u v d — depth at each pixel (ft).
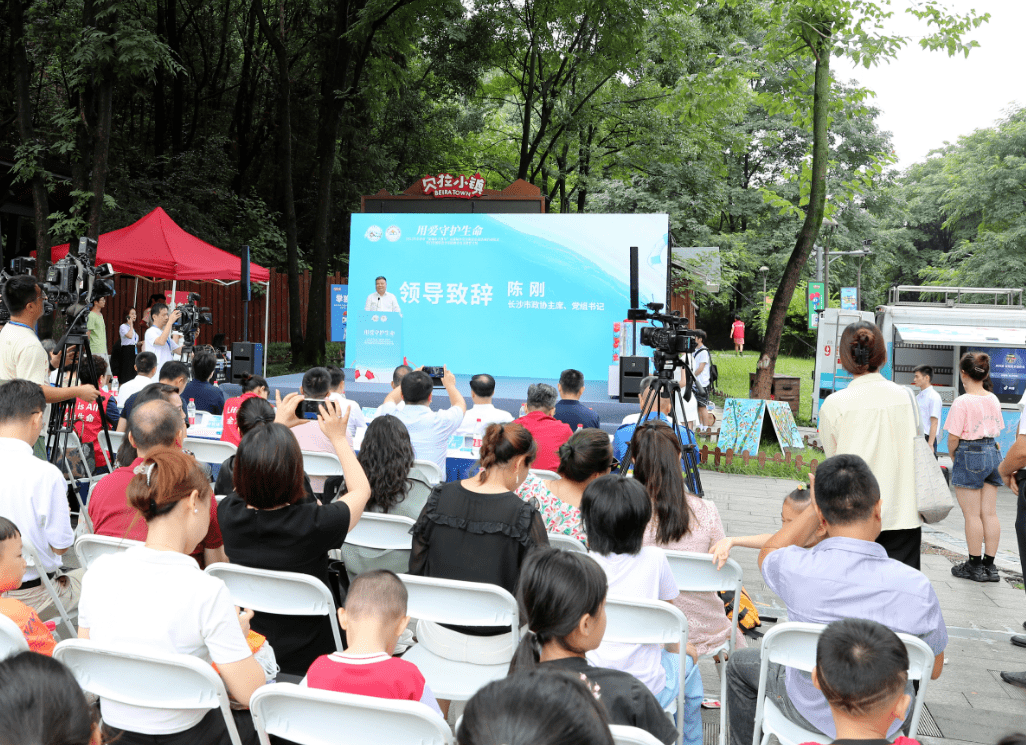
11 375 14.88
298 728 6.79
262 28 56.39
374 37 60.95
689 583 10.36
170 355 33.19
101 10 38.27
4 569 7.97
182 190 63.26
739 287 130.82
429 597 9.41
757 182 122.72
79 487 17.35
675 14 60.85
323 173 55.93
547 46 64.44
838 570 8.44
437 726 6.26
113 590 7.15
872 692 5.94
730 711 9.82
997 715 12.46
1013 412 41.91
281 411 11.57
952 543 24.43
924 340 43.19
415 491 12.71
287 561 9.23
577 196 87.71
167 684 7.01
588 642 6.23
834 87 83.66
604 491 9.02
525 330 39.17
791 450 36.78
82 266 17.34
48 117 57.77
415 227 40.19
